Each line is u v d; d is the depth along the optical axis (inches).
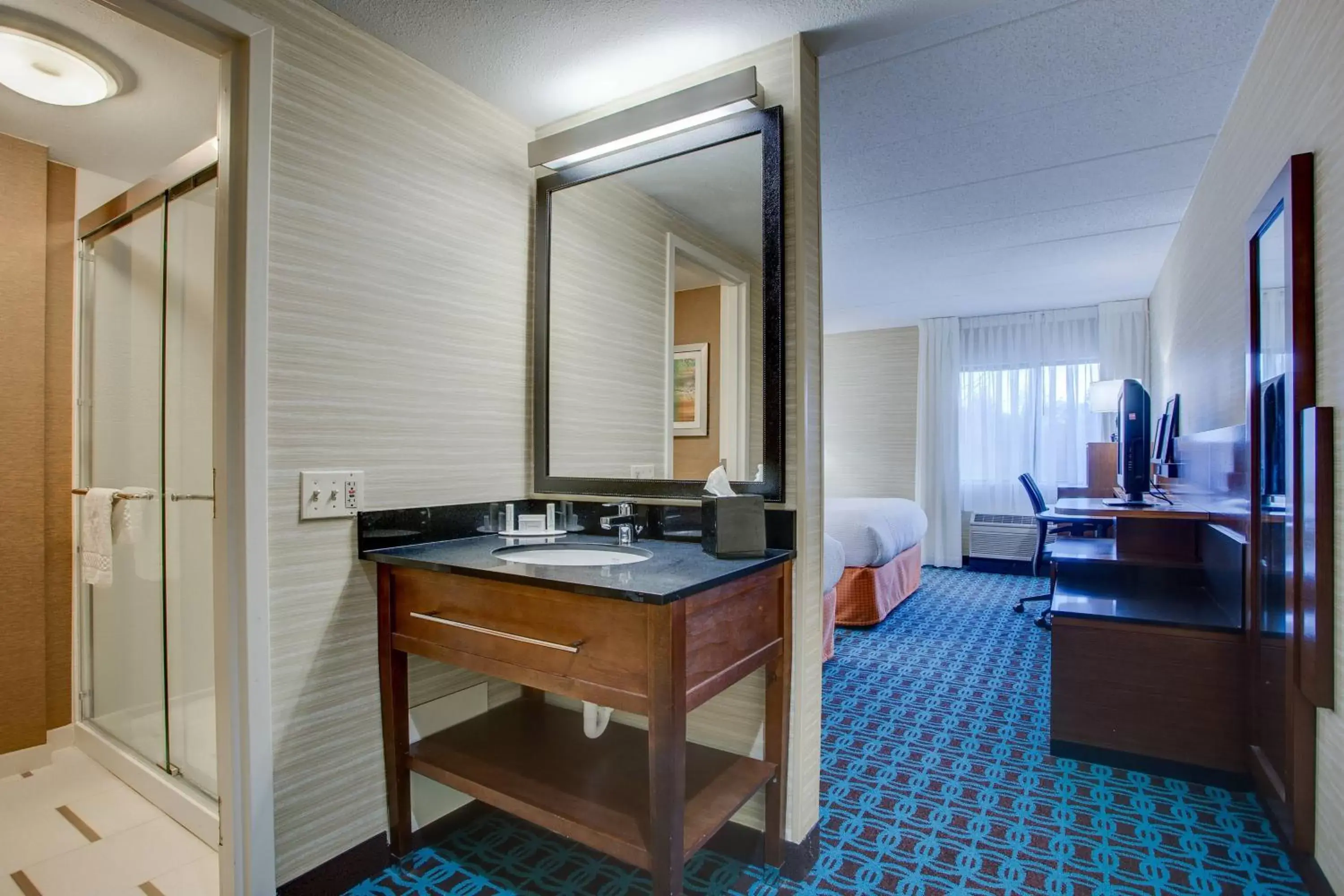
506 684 85.4
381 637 68.2
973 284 199.2
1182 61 85.9
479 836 75.4
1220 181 106.2
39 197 92.0
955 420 246.1
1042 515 181.3
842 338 275.4
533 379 87.7
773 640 65.8
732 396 72.9
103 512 89.2
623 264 80.4
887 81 90.1
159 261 85.0
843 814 79.9
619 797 60.5
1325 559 60.6
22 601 90.5
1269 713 77.7
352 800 67.4
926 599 197.8
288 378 61.9
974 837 75.2
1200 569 112.9
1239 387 96.9
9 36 67.4
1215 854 71.8
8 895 66.2
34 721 91.5
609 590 51.5
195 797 77.7
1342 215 57.7
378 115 69.6
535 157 83.4
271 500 60.8
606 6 64.4
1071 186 126.4
